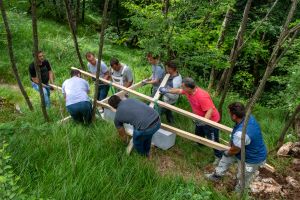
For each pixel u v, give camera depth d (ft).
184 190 15.56
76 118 20.61
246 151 15.84
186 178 17.81
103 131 19.65
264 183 18.38
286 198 17.66
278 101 34.35
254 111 29.86
